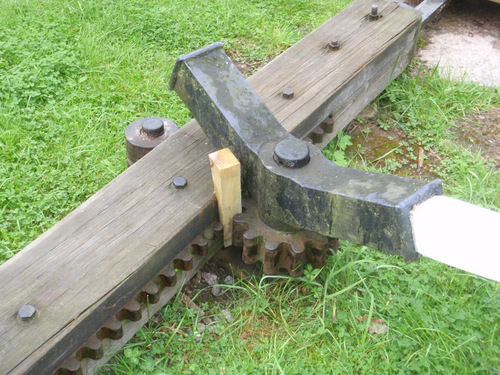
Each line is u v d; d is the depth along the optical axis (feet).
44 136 5.77
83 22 7.23
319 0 8.06
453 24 7.84
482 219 2.97
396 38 5.86
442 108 6.38
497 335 4.20
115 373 4.07
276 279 4.59
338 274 4.61
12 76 6.24
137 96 6.32
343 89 5.31
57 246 3.90
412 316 4.32
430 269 4.66
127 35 7.15
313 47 5.69
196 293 4.65
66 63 6.48
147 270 3.92
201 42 7.18
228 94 4.22
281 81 5.27
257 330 4.38
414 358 4.16
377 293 4.51
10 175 5.39
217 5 7.70
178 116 6.10
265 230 4.24
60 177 5.43
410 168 5.74
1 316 3.52
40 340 3.43
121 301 3.82
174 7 7.54
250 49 7.16
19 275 3.73
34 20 7.21
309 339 4.28
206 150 4.56
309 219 3.84
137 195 4.22
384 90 6.56
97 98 6.24
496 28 7.77
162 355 4.23
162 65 6.73
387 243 3.46
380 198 3.37
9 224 5.00
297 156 3.82
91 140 5.77
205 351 4.26
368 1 6.39
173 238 4.00
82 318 3.56
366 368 4.08
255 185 4.13
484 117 6.32
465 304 4.45
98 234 3.98
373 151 5.92
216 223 4.34
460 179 5.56
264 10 7.73
